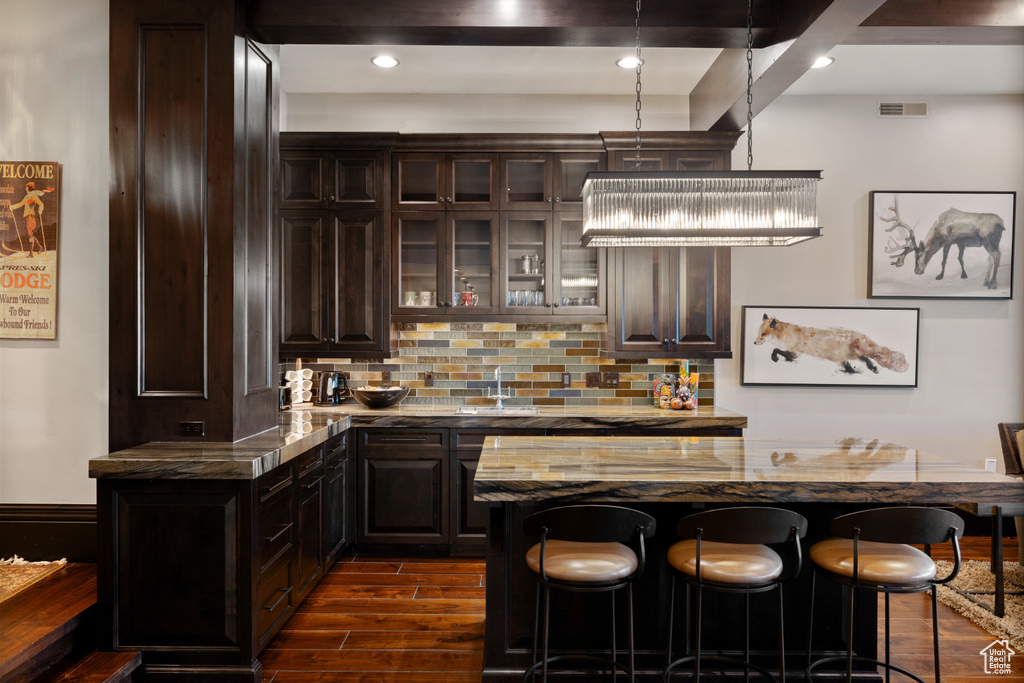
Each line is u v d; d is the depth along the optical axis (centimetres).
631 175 266
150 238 268
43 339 296
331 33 291
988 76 416
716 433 384
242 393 279
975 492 218
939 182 446
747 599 226
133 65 268
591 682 243
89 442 297
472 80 418
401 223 418
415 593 339
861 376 445
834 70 405
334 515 362
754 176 265
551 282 415
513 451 276
